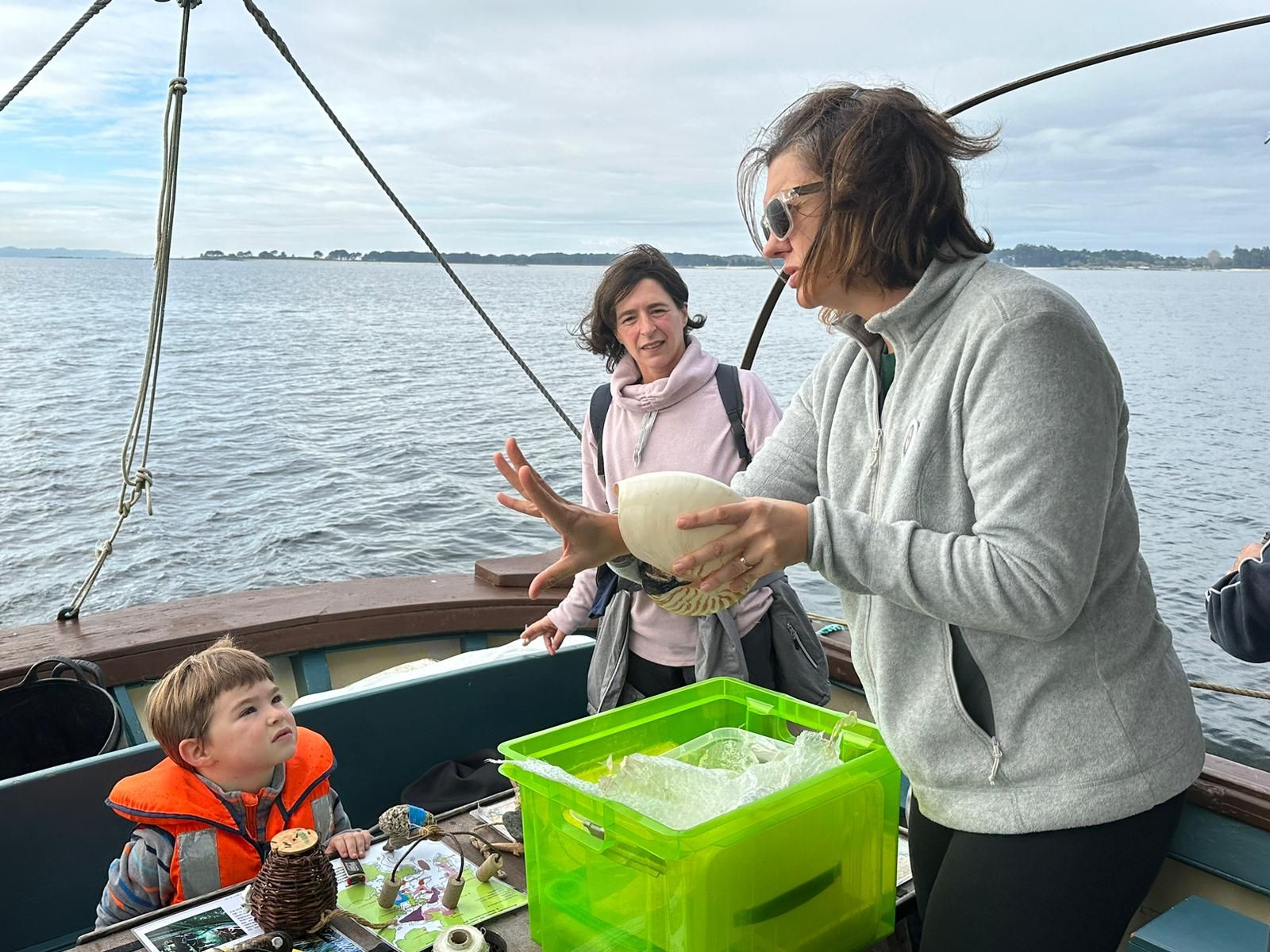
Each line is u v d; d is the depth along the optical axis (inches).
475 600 117.1
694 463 83.2
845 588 45.3
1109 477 42.7
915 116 45.0
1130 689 46.1
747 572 45.1
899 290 48.0
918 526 44.3
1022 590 41.3
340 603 116.3
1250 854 61.8
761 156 50.5
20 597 302.8
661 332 83.6
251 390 793.6
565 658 94.8
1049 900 45.7
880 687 49.3
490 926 54.7
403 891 57.5
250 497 430.9
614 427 88.4
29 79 91.6
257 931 52.1
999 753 46.3
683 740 63.3
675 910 45.4
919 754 48.2
